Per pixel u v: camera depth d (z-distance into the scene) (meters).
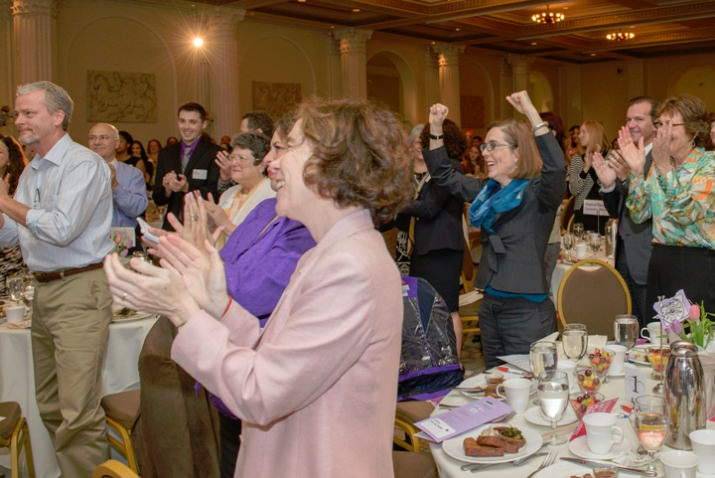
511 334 3.06
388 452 1.24
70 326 2.99
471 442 1.76
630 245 3.68
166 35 11.35
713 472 1.52
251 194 2.88
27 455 3.08
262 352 1.17
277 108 13.33
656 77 19.98
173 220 1.79
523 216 2.99
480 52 17.92
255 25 12.92
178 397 2.10
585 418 1.74
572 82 21.09
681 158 3.10
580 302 3.47
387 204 1.26
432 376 2.25
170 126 11.55
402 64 15.87
